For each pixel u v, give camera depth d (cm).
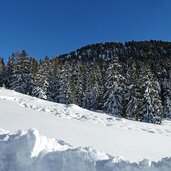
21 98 2977
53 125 1511
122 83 4384
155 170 621
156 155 1248
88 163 626
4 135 743
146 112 4066
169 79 7806
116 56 4469
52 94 6275
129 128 2030
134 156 1163
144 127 2214
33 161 627
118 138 1447
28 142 675
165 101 6206
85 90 6444
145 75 4200
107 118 2405
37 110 2216
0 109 1855
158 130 2175
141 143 1430
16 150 664
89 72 7619
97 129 1633
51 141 720
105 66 8762
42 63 6347
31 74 5691
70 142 1178
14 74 5653
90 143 1232
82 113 2503
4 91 3288
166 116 6053
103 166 620
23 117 1638
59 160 632
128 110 4256
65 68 6247
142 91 4166
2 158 647
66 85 5988
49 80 6319
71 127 1538
